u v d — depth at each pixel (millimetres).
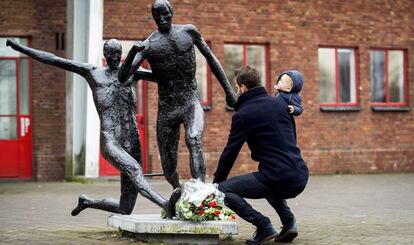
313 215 13258
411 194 17766
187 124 9719
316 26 25438
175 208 9242
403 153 26688
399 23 26812
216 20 23953
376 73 26672
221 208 9156
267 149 9188
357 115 26078
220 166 9273
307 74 25297
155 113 23031
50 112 22453
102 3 20844
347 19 25953
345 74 26125
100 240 9711
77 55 20891
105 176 22297
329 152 25453
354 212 13758
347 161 25703
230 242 9609
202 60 23953
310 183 21578
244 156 24250
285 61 24969
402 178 23672
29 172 22469
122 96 9805
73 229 11164
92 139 21062
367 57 26297
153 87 23000
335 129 25719
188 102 9812
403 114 26875
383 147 26516
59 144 22484
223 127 23984
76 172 21406
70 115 21328
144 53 9656
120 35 22656
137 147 9875
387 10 26625
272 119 9250
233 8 24188
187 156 22875
